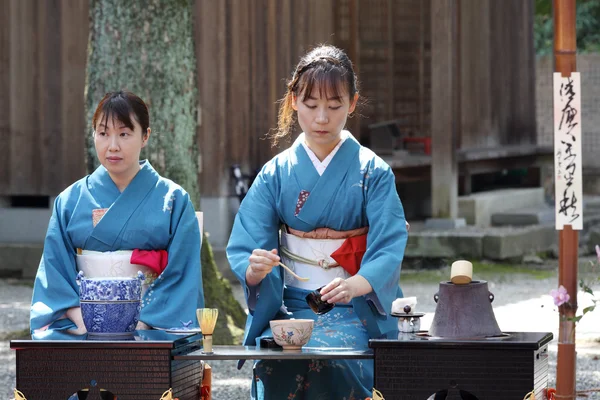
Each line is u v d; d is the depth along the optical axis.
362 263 5.14
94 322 4.82
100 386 4.54
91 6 9.53
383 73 19.42
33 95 15.09
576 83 4.68
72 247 5.50
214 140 14.44
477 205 17.20
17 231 15.19
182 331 4.94
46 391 4.58
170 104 9.47
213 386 8.01
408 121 19.69
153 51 9.42
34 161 15.13
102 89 9.43
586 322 10.66
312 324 4.68
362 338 5.08
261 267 4.84
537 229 16.59
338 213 5.24
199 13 14.42
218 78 14.44
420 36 19.64
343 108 5.09
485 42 19.50
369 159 5.29
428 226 16.34
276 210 5.40
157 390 4.51
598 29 26.95
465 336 4.48
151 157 9.44
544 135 25.00
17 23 15.09
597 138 23.80
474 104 19.20
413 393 4.39
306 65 5.09
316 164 5.30
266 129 15.21
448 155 16.22
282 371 5.23
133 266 5.40
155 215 5.44
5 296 12.98
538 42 26.95
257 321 5.14
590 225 18.41
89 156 9.51
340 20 18.39
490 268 14.95
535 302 12.17
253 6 15.01
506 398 4.33
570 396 4.67
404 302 4.89
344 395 5.18
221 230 14.43
